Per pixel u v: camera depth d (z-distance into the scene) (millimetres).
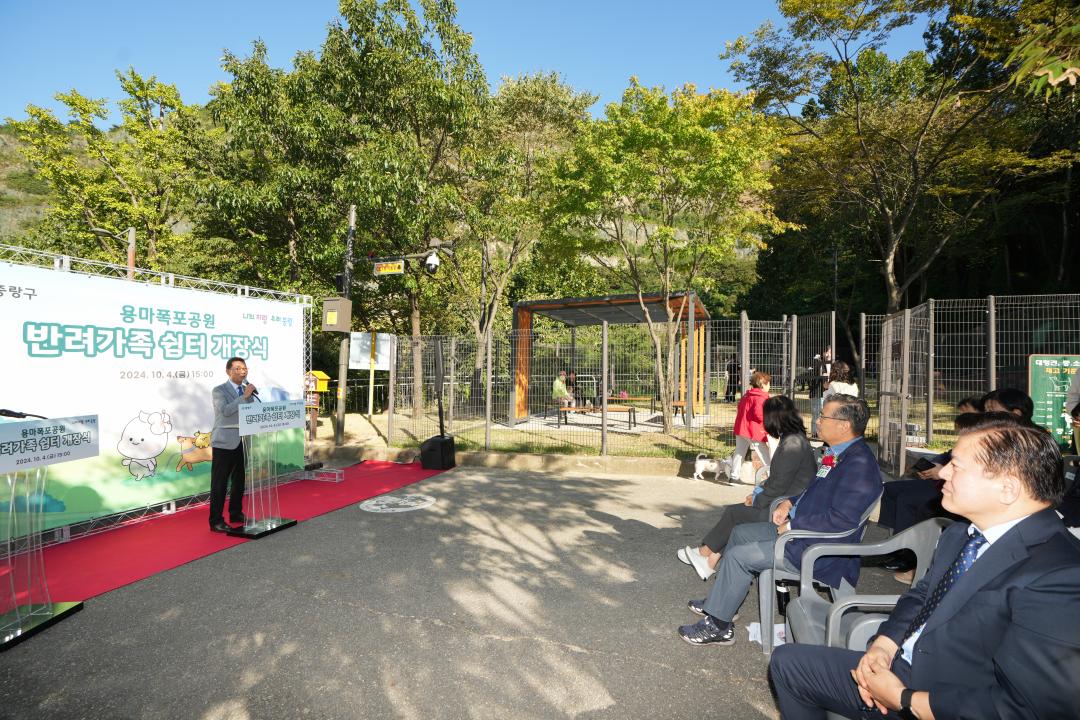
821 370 12258
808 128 18578
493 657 3395
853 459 3381
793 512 3596
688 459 8938
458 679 3156
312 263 16359
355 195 12758
